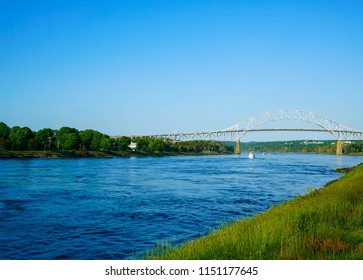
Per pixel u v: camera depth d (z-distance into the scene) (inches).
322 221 549.0
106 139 5605.3
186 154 7549.2
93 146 5546.3
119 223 906.1
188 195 1434.5
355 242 449.4
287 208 702.5
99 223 903.7
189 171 2795.3
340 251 402.6
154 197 1371.8
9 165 3051.2
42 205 1153.4
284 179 2177.7
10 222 900.6
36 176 2107.5
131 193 1478.8
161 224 899.4
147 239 756.0
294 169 3169.3
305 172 2797.7
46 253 658.2
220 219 962.1
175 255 406.9
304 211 600.1
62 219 944.9
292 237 422.9
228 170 2967.5
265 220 574.9
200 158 6220.5
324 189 1009.5
